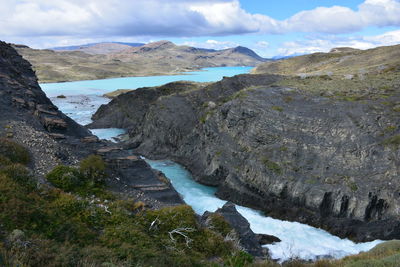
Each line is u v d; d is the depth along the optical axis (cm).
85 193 2545
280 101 5056
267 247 3095
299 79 6869
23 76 5081
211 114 5719
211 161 5006
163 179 3491
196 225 2517
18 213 1694
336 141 4000
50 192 2302
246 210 4119
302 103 4891
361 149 3759
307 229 3578
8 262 1195
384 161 3559
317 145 4084
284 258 2905
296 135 4309
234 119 5062
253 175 4312
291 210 3847
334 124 4162
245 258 2250
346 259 2062
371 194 3406
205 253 2217
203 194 4562
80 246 1722
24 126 3484
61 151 3170
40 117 3997
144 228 2220
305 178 3888
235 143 4903
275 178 4069
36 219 1741
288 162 4125
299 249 3127
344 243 3294
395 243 2284
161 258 1717
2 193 1828
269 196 4084
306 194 3766
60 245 1570
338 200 3556
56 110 4597
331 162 3872
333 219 3547
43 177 2586
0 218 1591
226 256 2214
